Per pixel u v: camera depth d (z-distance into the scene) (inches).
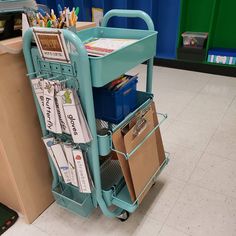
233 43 118.5
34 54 35.7
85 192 42.6
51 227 49.1
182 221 48.9
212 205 51.9
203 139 72.2
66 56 32.1
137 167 43.5
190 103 92.2
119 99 39.6
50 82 34.1
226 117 82.6
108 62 32.8
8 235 47.7
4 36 37.0
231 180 58.0
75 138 36.5
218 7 112.9
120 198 45.4
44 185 50.8
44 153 48.6
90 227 48.7
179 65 124.6
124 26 130.0
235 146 69.0
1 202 54.1
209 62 116.6
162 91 102.2
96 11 130.1
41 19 36.2
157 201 53.2
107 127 42.7
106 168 51.1
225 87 103.9
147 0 125.0
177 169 61.6
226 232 46.6
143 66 128.0
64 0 130.5
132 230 47.7
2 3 35.3
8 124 40.0
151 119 47.0
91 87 33.3
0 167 45.3
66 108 34.4
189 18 122.8
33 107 43.4
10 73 38.0
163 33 132.0
